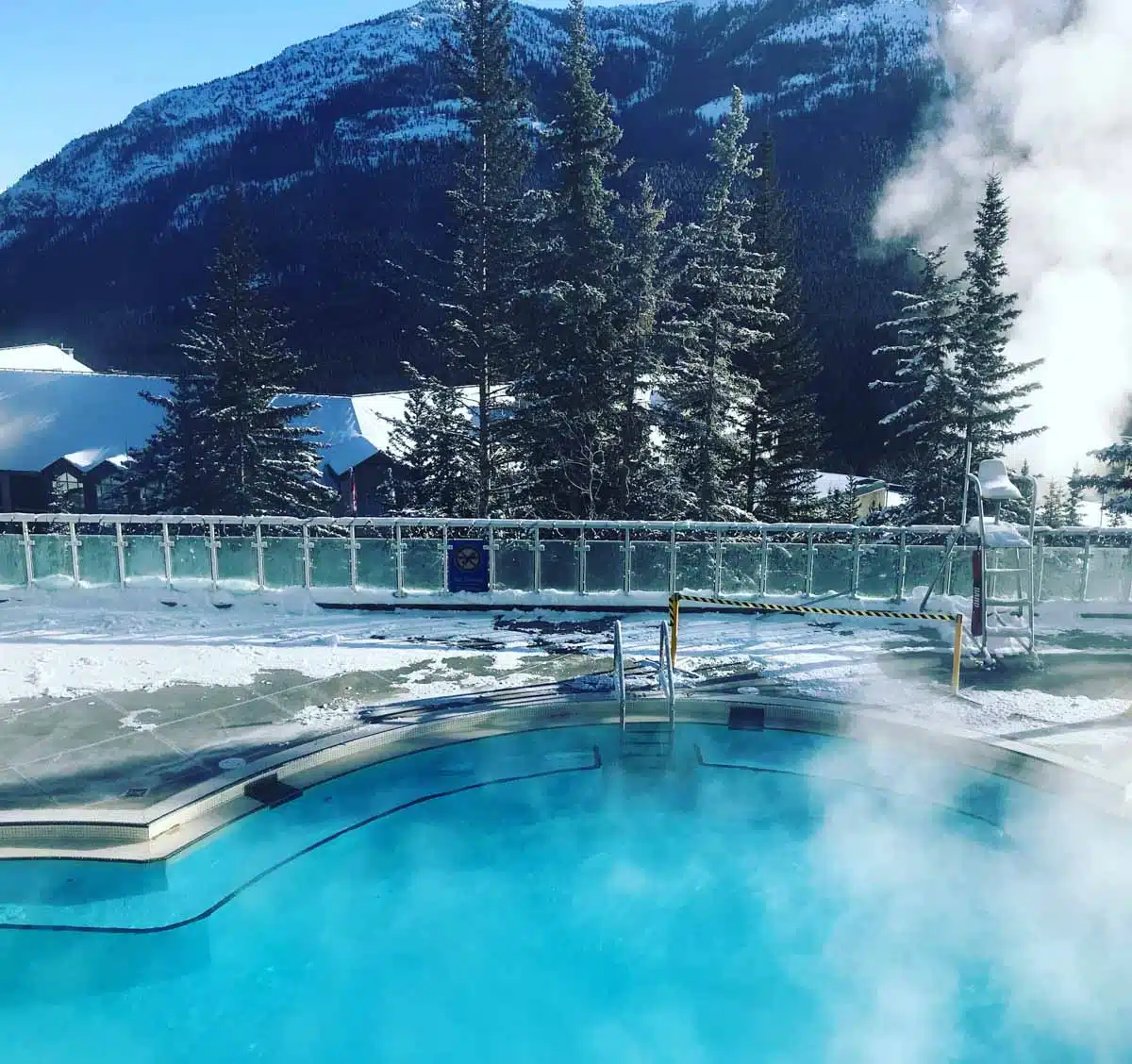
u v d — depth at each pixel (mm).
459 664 14648
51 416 54562
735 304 29391
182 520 18016
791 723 12562
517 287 29969
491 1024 8195
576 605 17906
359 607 17938
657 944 9008
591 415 28500
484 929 9180
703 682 13828
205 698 13039
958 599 17297
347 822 10352
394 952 8844
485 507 30781
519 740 12164
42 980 8258
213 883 9219
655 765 11672
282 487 38594
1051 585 17578
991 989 8383
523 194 30531
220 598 17844
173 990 8266
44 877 9070
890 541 18641
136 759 10969
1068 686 13594
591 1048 7707
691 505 28516
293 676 14000
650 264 30000
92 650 15211
